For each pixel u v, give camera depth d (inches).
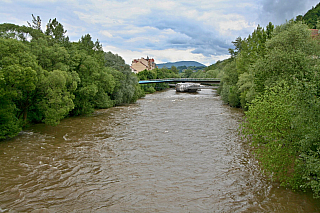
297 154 533.0
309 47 826.8
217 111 1790.1
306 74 693.3
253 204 496.7
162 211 475.8
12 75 844.0
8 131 931.3
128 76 2306.8
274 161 529.0
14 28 1192.8
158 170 681.0
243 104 1744.6
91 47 1845.5
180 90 3954.2
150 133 1109.7
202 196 533.3
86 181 613.6
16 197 535.5
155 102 2423.7
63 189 570.9
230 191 554.9
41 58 1170.6
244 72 1817.2
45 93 1072.8
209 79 3818.9
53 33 1502.2
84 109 1528.1
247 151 841.5
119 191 559.5
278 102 564.4
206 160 757.3
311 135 444.1
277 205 490.6
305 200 506.9
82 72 1481.3
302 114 462.3
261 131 561.0
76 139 1002.7
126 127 1238.9
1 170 679.1
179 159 767.7
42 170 682.2
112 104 2015.3
